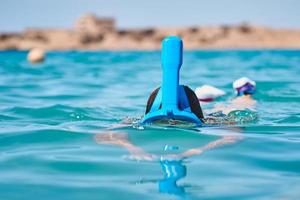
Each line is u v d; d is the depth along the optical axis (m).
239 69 5.95
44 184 1.32
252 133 1.88
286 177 1.38
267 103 2.72
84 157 1.55
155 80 4.45
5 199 1.23
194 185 1.31
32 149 1.66
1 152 1.62
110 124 2.06
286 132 1.92
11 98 3.03
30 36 47.88
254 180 1.35
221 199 1.22
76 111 2.45
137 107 2.63
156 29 53.06
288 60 8.59
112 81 4.36
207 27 54.31
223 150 1.63
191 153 1.59
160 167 1.45
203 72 5.42
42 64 7.99
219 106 2.56
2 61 9.27
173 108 1.87
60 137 1.82
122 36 51.66
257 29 55.34
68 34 50.56
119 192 1.27
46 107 2.56
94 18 51.28
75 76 5.02
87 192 1.27
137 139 1.75
